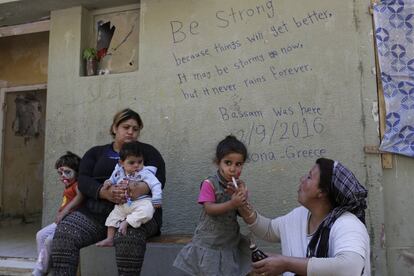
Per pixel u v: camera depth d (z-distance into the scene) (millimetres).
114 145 3658
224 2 4145
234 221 2846
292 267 2041
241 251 2887
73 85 4602
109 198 3230
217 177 2871
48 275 3824
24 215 7406
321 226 2152
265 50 3980
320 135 3756
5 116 6852
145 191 3211
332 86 3762
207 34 4176
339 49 3771
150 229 3273
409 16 3645
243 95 4012
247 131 3965
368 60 3693
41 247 3793
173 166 4160
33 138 7559
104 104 4461
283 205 3793
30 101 7367
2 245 5277
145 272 3756
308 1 3887
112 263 4070
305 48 3865
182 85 4211
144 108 4312
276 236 2543
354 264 1916
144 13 4406
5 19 5074
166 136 4215
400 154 3570
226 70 4086
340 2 3799
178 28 4273
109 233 3188
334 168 2176
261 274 2104
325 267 1956
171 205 4121
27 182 7484
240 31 4070
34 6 4715
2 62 6723
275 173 3842
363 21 3734
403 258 3533
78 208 3557
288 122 3857
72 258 3168
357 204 2141
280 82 3912
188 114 4168
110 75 4465
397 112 3596
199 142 4109
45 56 6438
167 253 3713
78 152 4512
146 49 4363
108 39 4777
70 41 4680
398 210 3578
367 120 3650
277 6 3973
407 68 3619
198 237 2859
